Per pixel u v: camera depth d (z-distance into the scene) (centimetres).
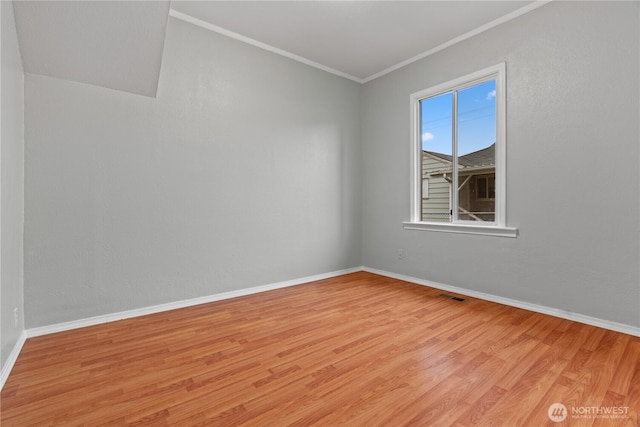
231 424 136
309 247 391
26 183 223
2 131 167
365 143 444
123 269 265
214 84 312
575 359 190
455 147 346
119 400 153
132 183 269
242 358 195
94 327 246
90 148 249
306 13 288
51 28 204
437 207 369
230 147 323
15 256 200
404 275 395
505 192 294
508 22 290
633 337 220
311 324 251
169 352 203
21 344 210
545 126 267
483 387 162
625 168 227
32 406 148
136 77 256
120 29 218
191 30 297
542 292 272
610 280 235
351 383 167
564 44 255
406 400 152
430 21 300
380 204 424
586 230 246
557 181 261
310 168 391
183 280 296
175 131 289
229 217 324
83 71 238
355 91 440
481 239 314
